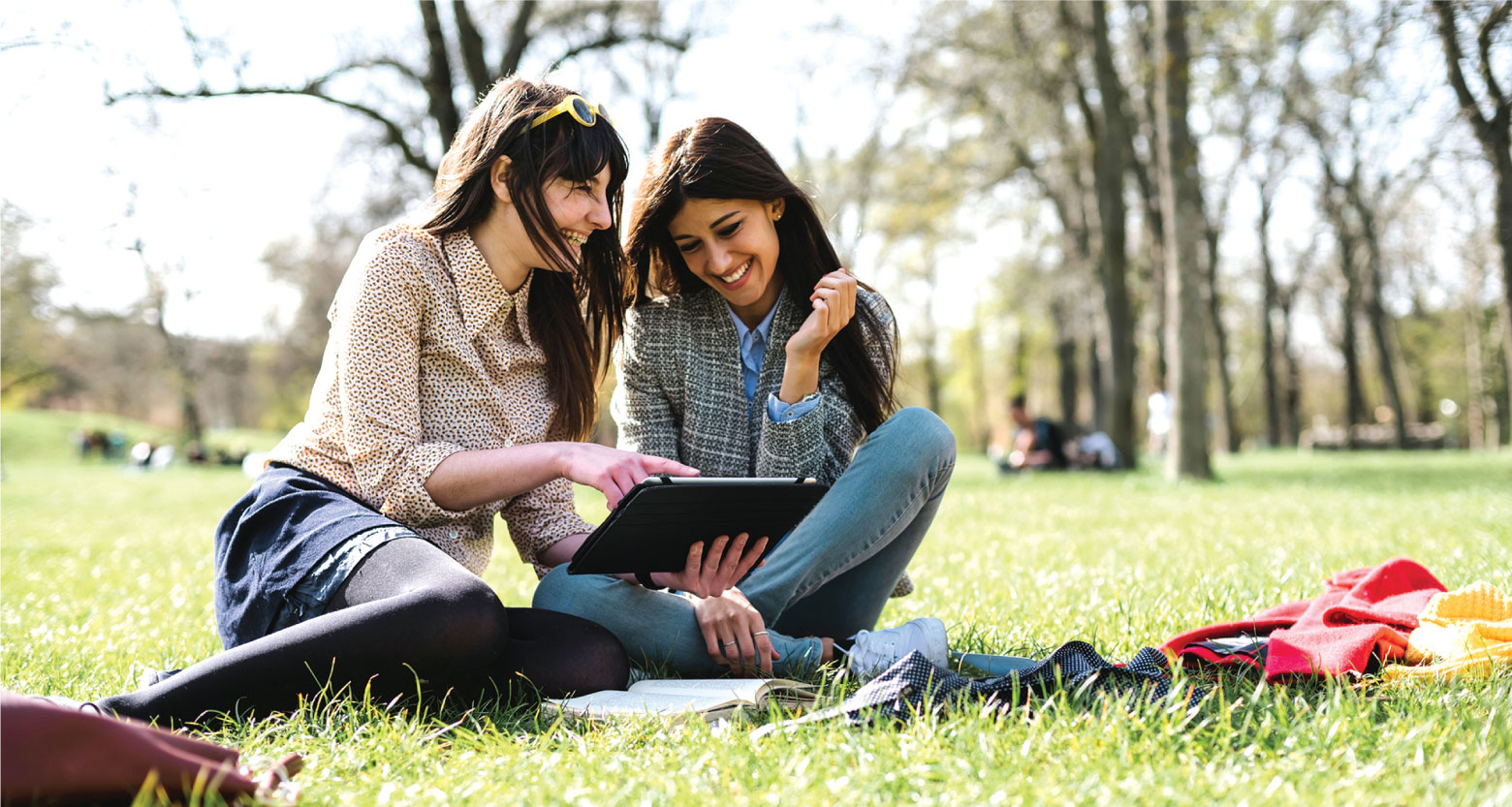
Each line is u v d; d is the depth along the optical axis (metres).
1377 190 21.77
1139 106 19.25
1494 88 11.70
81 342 43.09
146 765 1.45
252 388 54.50
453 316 2.45
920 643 2.44
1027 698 2.01
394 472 2.30
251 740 1.86
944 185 22.31
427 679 2.01
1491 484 10.97
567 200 2.44
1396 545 5.08
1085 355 44.06
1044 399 51.66
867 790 1.56
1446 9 11.34
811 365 2.71
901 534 2.71
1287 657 2.23
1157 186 19.31
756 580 2.58
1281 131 18.22
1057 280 24.41
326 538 2.17
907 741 1.75
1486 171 13.94
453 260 2.46
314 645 1.96
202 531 8.58
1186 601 3.42
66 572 5.59
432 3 12.98
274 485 2.32
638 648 2.54
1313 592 3.72
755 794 1.56
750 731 1.85
